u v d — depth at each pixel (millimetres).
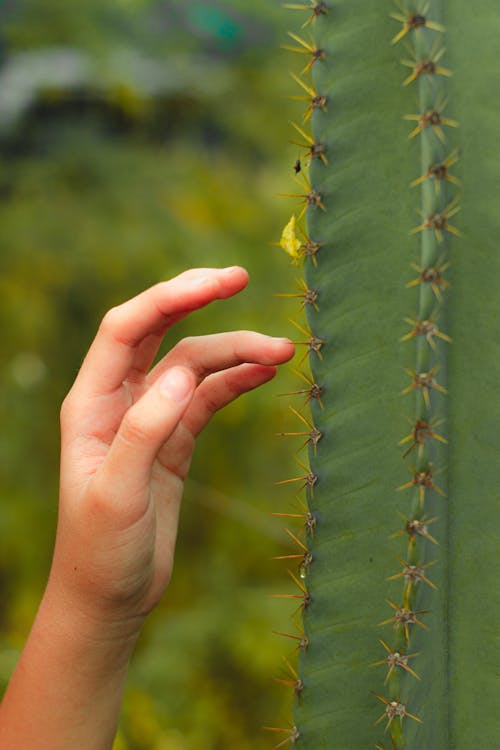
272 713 1188
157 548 692
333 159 633
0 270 1318
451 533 637
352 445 640
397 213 626
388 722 627
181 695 1158
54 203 1287
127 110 1348
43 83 1332
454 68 624
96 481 640
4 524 1280
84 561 647
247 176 1505
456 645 641
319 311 641
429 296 594
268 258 1367
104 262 1279
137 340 678
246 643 1174
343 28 629
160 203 1347
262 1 1339
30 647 668
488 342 625
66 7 1320
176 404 629
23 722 665
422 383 598
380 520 639
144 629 1355
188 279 671
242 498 1376
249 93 1439
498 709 635
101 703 675
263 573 1371
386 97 625
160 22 1403
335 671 652
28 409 1385
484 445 629
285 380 1299
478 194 623
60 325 1408
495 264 622
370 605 644
